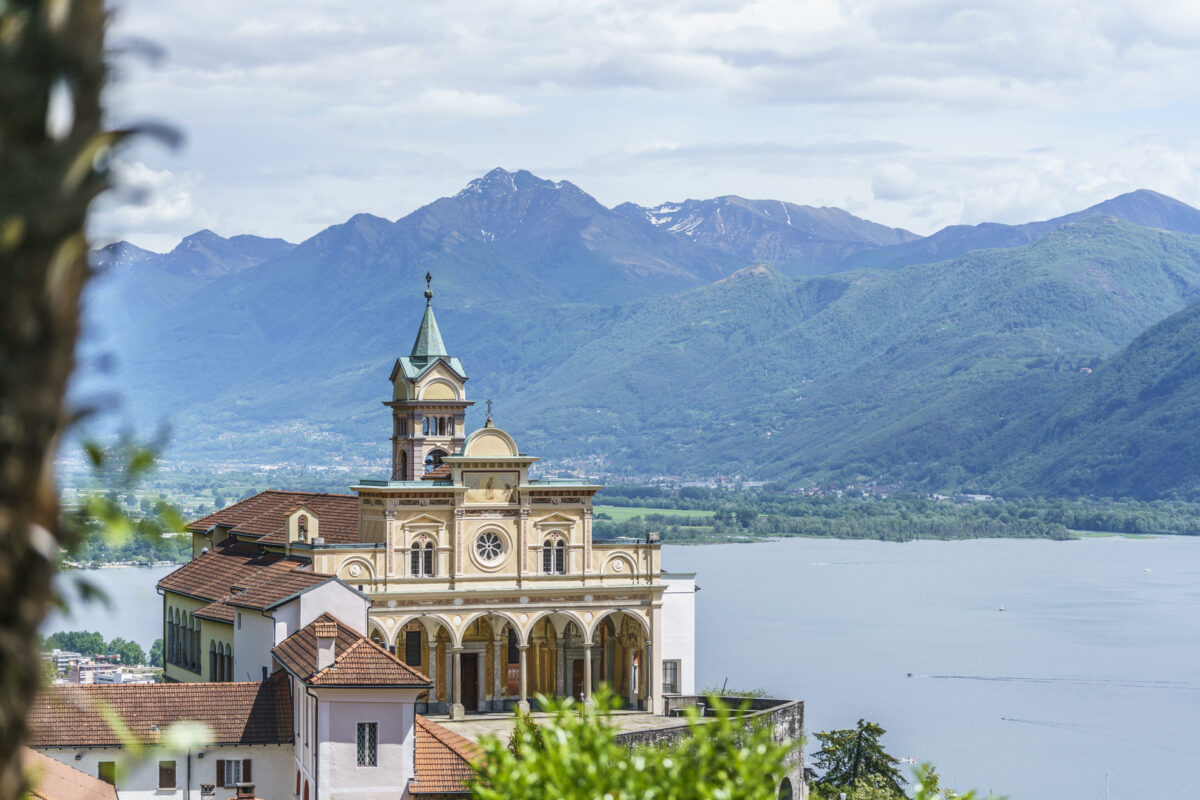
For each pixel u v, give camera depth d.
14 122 9.30
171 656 125.31
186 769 84.12
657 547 119.50
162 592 126.25
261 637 97.69
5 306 9.39
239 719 86.12
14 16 9.28
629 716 116.19
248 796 78.75
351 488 115.69
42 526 9.67
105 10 9.47
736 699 117.00
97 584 10.19
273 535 123.25
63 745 80.69
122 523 10.34
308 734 81.12
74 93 9.37
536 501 116.19
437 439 130.00
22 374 9.48
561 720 25.38
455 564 113.81
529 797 24.39
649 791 24.12
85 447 10.31
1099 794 186.00
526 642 115.56
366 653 80.56
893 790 125.56
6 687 9.55
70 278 9.52
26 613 9.62
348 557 111.38
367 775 78.69
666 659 119.75
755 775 24.39
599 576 117.75
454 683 113.69
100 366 9.91
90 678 191.25
